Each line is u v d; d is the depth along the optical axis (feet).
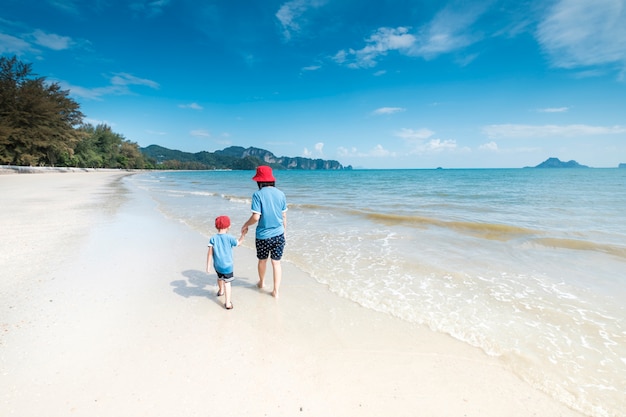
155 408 7.13
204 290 14.37
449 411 7.43
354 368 8.93
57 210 36.24
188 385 7.95
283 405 7.43
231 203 50.75
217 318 11.64
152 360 8.89
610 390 8.29
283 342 10.14
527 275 17.17
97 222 29.55
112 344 9.59
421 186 98.99
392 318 12.05
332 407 7.43
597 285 15.74
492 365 9.26
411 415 7.26
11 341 9.44
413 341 10.44
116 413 6.92
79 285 14.07
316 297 13.96
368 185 108.68
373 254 21.24
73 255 18.53
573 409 7.63
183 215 36.94
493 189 81.71
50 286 13.80
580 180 131.44
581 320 12.12
